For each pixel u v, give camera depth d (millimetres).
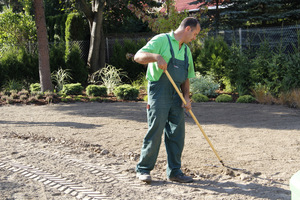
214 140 5820
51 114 8555
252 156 4906
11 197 3475
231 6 17609
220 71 12117
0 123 7434
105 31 19516
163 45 3668
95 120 7676
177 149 3951
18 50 14008
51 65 14000
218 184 3920
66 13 17594
